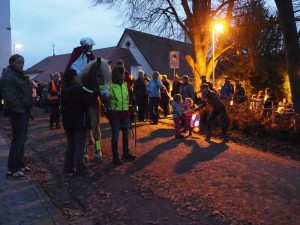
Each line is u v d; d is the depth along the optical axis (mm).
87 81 3828
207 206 3164
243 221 2869
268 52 15641
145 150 5160
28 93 3889
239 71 15547
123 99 4402
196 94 8188
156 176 3965
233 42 12070
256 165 4395
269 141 5734
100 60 3848
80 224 2928
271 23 9367
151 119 7809
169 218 2961
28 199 3336
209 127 6129
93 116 4422
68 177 4082
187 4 11094
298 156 4941
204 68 11320
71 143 4074
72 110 3834
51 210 3096
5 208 3123
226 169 4207
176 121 6094
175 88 9234
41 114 11164
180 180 3828
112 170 4219
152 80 7750
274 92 14148
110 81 3910
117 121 4402
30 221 2869
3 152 5188
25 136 3984
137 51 26938
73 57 4266
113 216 3051
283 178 3893
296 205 3174
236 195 3402
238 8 10820
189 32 11523
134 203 3283
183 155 4863
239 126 6477
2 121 9102
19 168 4168
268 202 3238
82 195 3545
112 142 4438
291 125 5867
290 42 6121
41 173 4309
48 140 6176
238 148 5320
